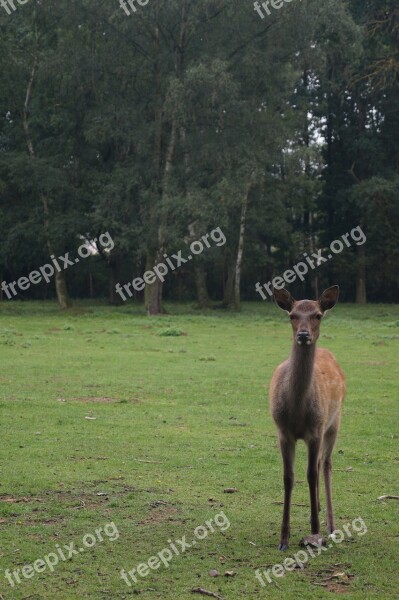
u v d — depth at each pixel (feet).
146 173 119.03
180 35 118.83
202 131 119.24
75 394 49.96
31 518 26.20
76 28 119.14
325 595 20.52
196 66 111.86
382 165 152.87
